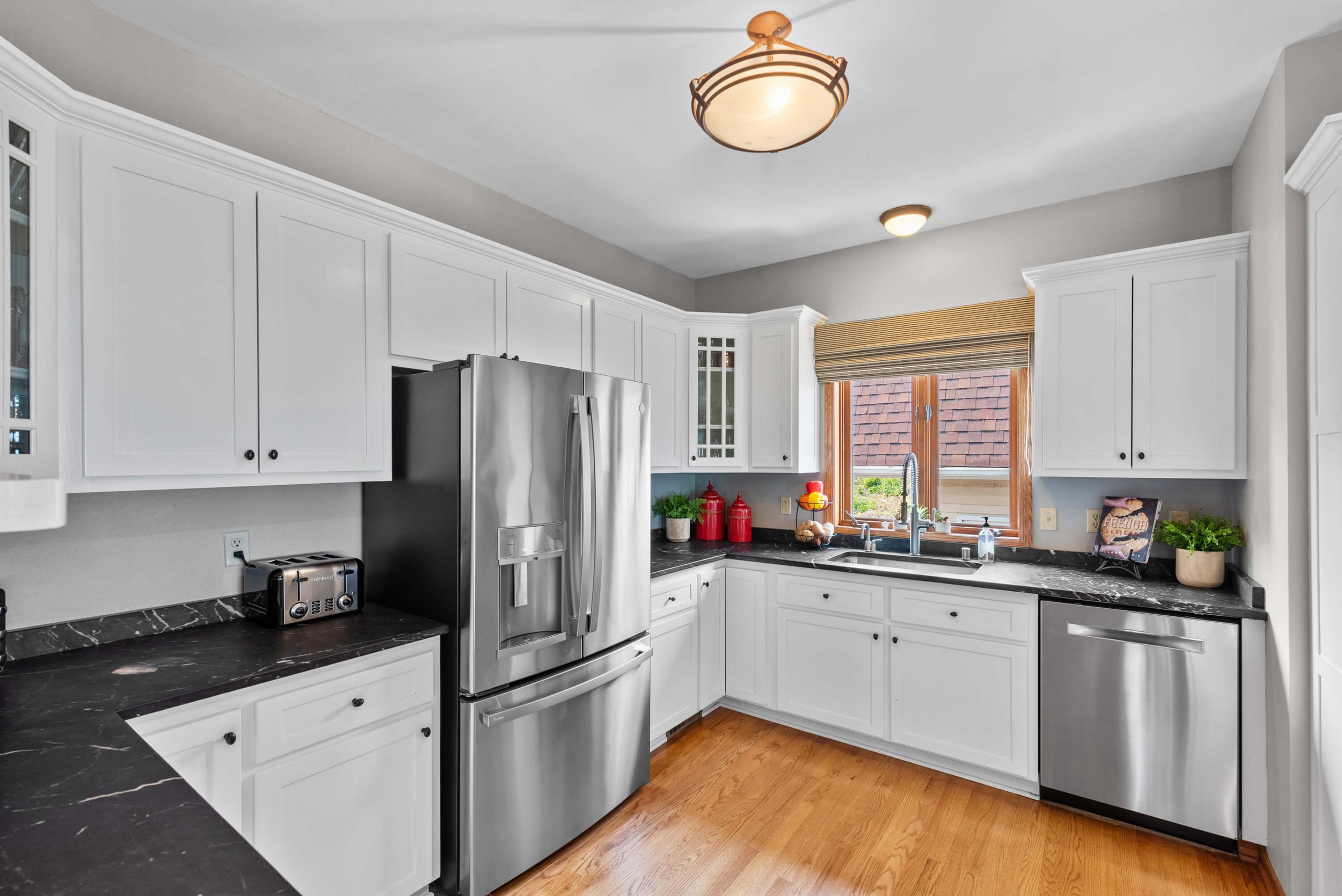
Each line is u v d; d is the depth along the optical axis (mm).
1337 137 1488
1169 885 1926
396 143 2375
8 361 1229
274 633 1795
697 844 2156
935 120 2188
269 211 1743
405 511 2078
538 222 3000
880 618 2754
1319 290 1679
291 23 1714
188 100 1830
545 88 2027
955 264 3170
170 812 890
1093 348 2504
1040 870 2004
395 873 1757
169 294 1543
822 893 1906
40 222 1311
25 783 969
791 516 3703
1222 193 2529
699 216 3064
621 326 3053
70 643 1633
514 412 1973
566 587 2129
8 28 1512
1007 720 2451
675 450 3422
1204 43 1784
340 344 1910
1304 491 1789
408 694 1796
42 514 938
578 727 2166
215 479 1641
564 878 1982
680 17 1689
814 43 1779
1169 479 2561
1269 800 1979
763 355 3496
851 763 2717
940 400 3287
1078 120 2191
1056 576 2619
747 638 3168
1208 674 2068
